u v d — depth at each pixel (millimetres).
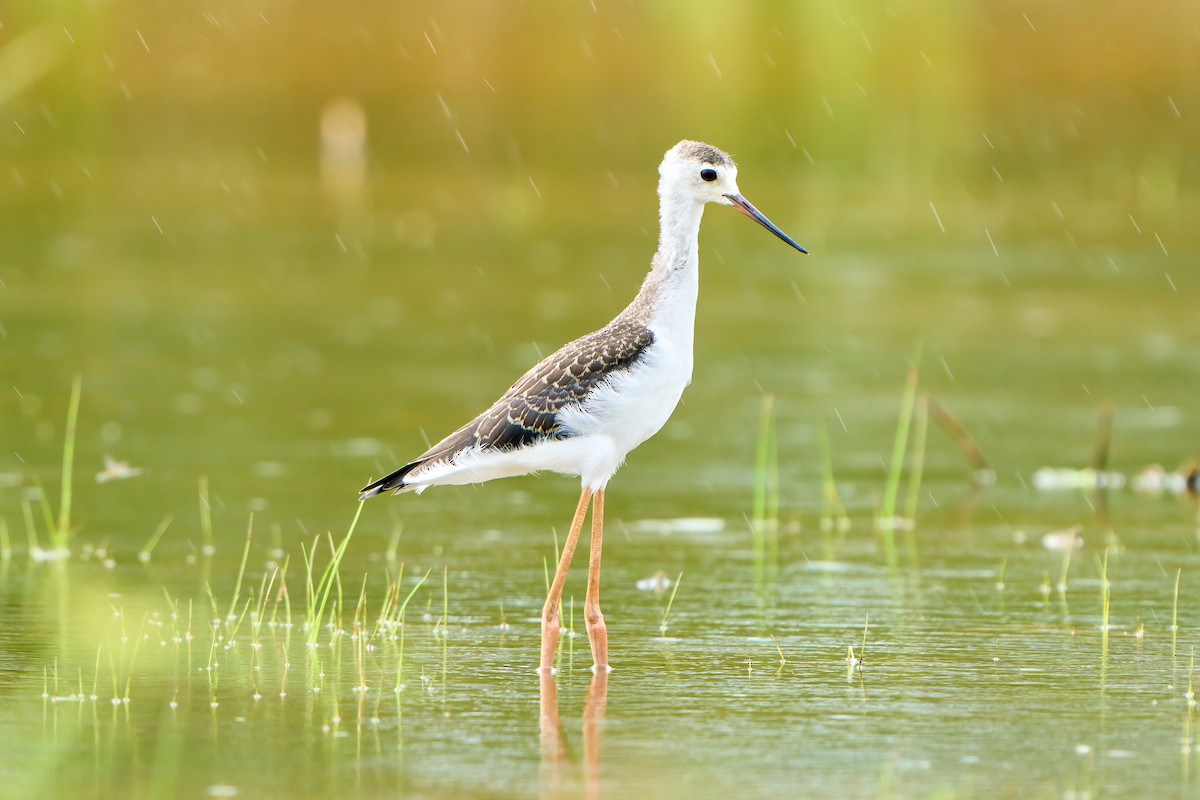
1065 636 10516
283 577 11398
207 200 27875
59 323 20062
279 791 7734
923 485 14805
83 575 11805
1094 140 31781
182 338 19500
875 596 11492
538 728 8695
